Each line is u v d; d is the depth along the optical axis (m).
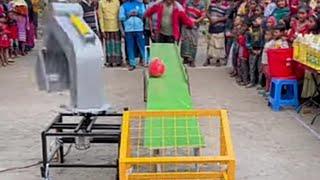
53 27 4.02
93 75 4.02
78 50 3.96
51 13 4.07
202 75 9.90
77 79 4.00
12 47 11.80
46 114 7.05
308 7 8.27
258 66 8.68
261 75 8.54
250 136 6.11
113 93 8.34
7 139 6.00
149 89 5.43
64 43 3.97
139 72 10.15
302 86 7.40
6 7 11.23
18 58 11.95
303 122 6.71
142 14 10.51
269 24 8.00
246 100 7.92
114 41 10.73
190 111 4.42
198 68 10.64
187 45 10.62
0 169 5.09
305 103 7.33
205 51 12.80
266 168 5.12
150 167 4.59
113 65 10.80
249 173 4.99
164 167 4.66
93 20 10.61
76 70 3.97
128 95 8.20
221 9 10.77
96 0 10.88
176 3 9.78
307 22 7.68
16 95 8.21
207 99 7.98
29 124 6.60
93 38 4.03
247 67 8.94
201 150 5.56
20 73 10.11
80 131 4.39
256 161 5.30
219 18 10.77
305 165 5.21
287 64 7.32
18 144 5.81
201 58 11.84
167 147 4.13
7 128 6.43
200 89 8.68
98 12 10.79
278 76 7.35
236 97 8.12
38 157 5.39
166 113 4.44
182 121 4.47
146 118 4.45
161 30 9.79
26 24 12.40
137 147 4.53
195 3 10.75
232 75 9.73
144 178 3.95
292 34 7.75
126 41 10.52
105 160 5.29
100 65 4.03
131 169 4.19
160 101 5.07
